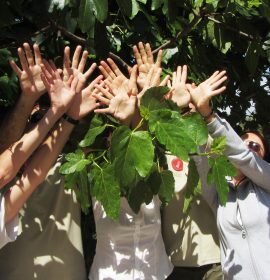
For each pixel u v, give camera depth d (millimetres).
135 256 2281
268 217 2334
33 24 2297
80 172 2004
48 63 2018
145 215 2291
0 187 1941
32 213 2281
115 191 1883
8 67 2328
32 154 2119
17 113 2037
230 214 2391
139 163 1762
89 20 1870
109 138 2043
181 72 2217
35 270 2240
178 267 2553
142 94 1939
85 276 2346
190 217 2508
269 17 2324
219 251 2529
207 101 2107
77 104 2029
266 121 3555
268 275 2283
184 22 2471
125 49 2572
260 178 2328
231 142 2211
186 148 1778
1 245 2010
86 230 2662
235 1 2314
